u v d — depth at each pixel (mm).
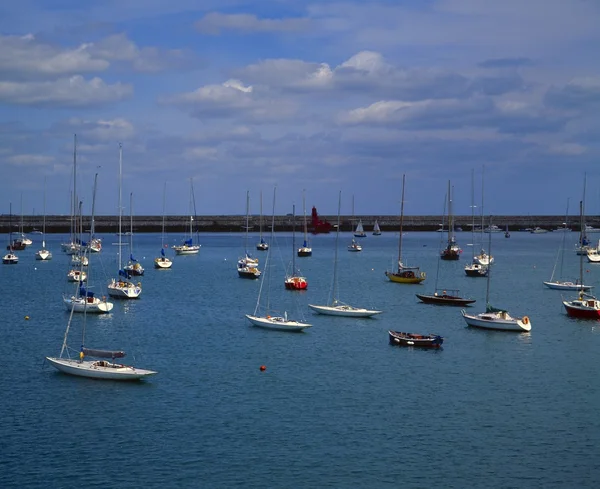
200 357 74375
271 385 64062
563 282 145750
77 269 152250
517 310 108938
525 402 59969
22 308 106125
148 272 167500
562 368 71062
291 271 170875
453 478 45781
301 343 81688
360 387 63812
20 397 59500
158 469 46438
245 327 91312
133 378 64188
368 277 159000
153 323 94125
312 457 48469
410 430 53344
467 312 105375
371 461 47969
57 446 49719
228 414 56188
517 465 47719
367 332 88562
